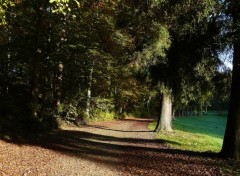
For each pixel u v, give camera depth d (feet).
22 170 36.99
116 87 157.28
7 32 81.51
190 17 50.26
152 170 41.52
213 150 62.85
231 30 46.09
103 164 44.27
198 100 75.82
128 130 101.04
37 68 72.08
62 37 81.61
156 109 257.34
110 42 99.35
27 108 69.72
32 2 68.90
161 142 71.51
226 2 45.11
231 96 49.32
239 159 48.01
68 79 98.27
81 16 82.64
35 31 74.54
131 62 71.31
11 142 51.67
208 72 56.75
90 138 71.97
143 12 58.85
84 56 90.74
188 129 130.52
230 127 49.03
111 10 89.81
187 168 42.65
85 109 115.75
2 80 88.58
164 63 60.54
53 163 42.47
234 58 48.01
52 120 81.15
